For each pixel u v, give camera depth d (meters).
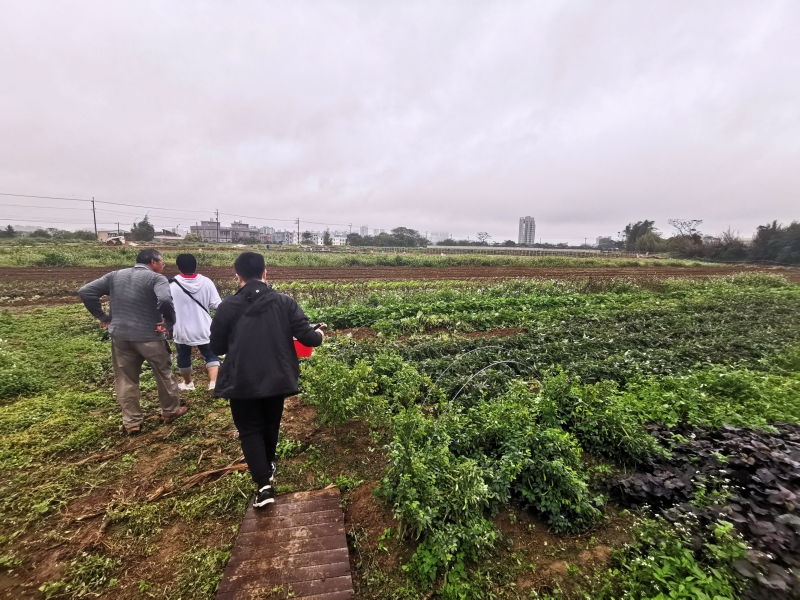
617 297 15.78
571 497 3.61
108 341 8.73
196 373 7.26
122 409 4.92
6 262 23.34
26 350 7.92
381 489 3.86
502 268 34.09
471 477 3.29
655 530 3.23
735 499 3.34
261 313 3.54
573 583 2.99
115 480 4.07
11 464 4.19
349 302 13.54
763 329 10.27
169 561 3.11
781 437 4.48
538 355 7.65
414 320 10.66
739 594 2.56
